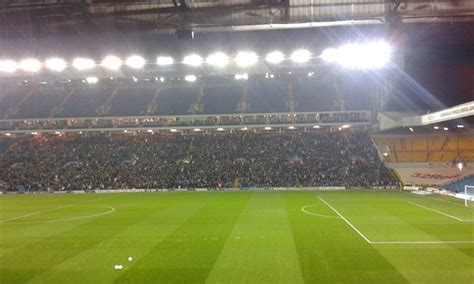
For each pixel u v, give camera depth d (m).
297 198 37.44
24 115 61.62
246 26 21.89
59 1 22.28
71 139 62.81
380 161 52.75
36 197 43.47
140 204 34.06
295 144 58.00
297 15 21.50
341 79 64.56
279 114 58.16
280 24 21.64
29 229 22.08
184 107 61.75
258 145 58.44
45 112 62.06
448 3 20.98
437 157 52.62
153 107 62.12
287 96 63.03
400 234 19.28
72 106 63.31
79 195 45.34
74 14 22.95
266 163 54.31
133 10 22.56
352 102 59.25
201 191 48.38
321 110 58.34
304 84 65.62
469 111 31.64
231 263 14.44
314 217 24.91
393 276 12.87
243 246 17.03
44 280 13.01
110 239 18.94
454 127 48.91
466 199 31.45
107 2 22.11
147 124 59.03
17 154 59.50
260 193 43.88
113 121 59.69
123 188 50.72
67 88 67.12
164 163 55.66
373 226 21.52
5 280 13.08
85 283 12.64
